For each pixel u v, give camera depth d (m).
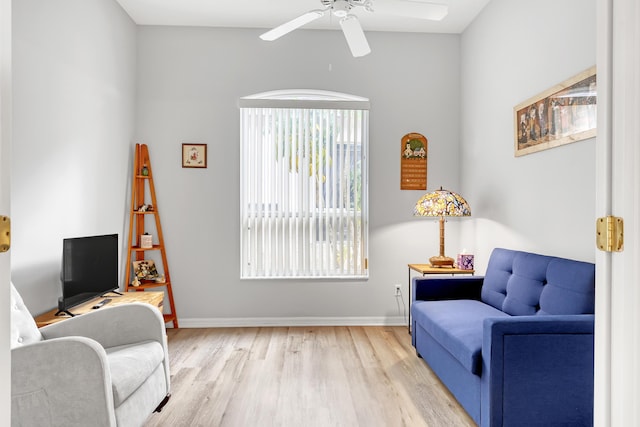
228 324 4.14
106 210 3.45
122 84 3.75
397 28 4.16
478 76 3.84
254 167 4.19
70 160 2.90
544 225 2.83
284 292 4.18
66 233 2.85
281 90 4.16
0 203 0.85
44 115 2.60
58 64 2.75
